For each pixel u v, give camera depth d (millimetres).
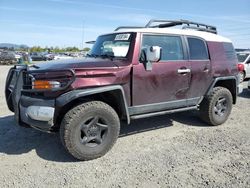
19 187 3344
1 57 35219
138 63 4535
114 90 4340
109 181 3504
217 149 4559
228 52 6156
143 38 4711
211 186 3385
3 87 11305
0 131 5316
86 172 3740
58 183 3447
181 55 5195
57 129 4262
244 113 7113
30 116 3957
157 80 4773
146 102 4730
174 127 5738
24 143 4738
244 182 3480
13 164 3959
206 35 5812
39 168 3848
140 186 3385
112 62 4395
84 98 4289
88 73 4020
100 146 4160
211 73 5672
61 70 3869
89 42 6223
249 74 13750
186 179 3553
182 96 5246
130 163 4012
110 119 4195
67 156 4246
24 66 4570
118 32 5020
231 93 6379
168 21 5523
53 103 3859
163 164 3980
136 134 5270
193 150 4508
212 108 5711
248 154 4363
